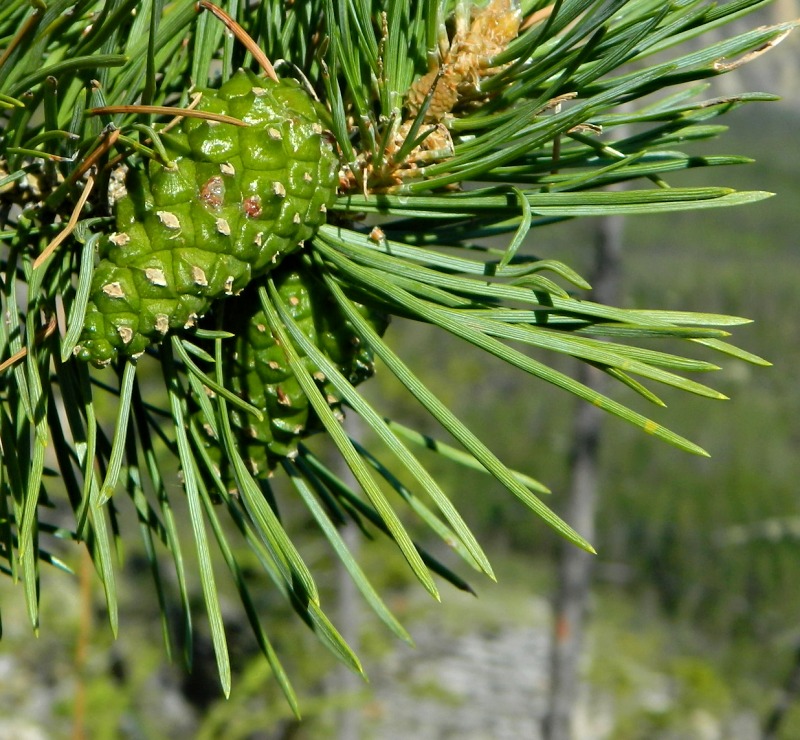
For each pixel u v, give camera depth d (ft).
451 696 6.13
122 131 0.97
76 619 3.58
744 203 0.93
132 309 0.94
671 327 0.92
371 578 4.49
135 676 3.19
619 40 0.99
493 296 0.98
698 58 0.96
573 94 0.96
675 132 1.02
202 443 0.99
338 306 1.01
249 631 4.65
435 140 1.00
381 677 6.34
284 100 0.97
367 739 5.57
